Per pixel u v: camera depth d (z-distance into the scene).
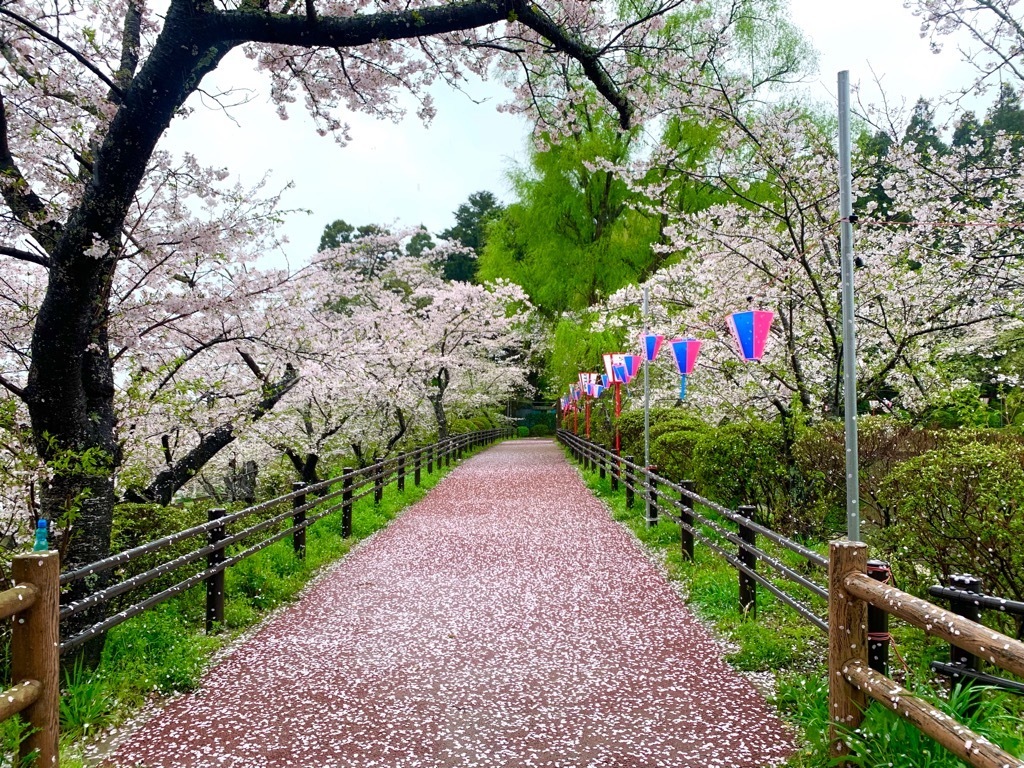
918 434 6.29
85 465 3.93
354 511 10.52
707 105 6.85
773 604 5.29
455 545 8.45
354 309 14.70
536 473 17.69
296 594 6.29
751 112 9.04
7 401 4.39
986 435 5.73
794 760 3.00
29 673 2.54
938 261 7.88
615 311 13.13
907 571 4.42
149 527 5.85
